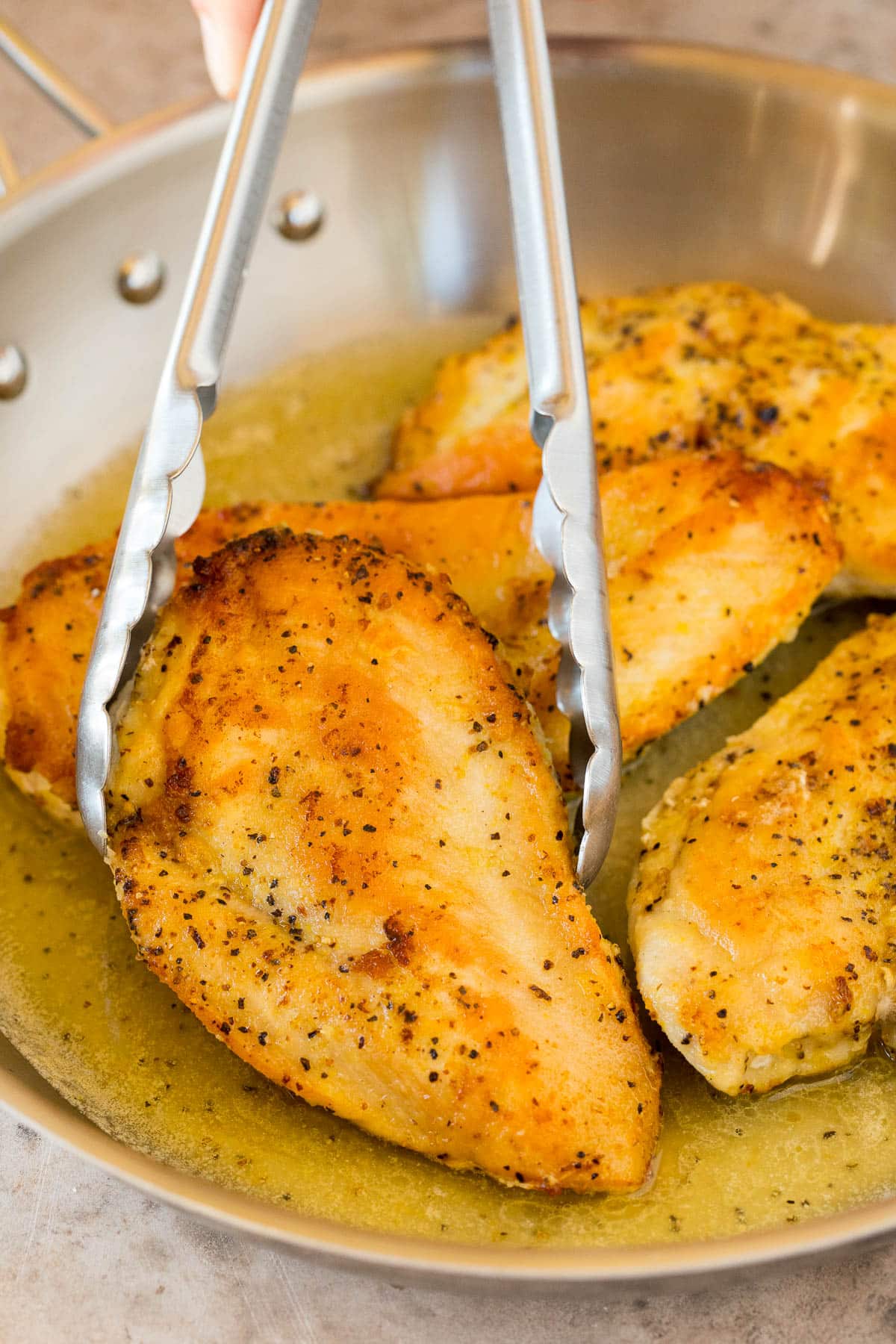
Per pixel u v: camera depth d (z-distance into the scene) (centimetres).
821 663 63
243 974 56
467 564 63
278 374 72
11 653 62
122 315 69
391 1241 52
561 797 57
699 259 73
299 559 59
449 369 69
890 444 65
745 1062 57
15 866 62
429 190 72
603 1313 56
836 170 70
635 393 67
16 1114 53
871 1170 57
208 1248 57
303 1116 58
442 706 57
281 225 71
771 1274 52
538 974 55
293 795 56
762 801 59
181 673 58
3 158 68
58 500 68
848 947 57
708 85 69
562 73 70
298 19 57
